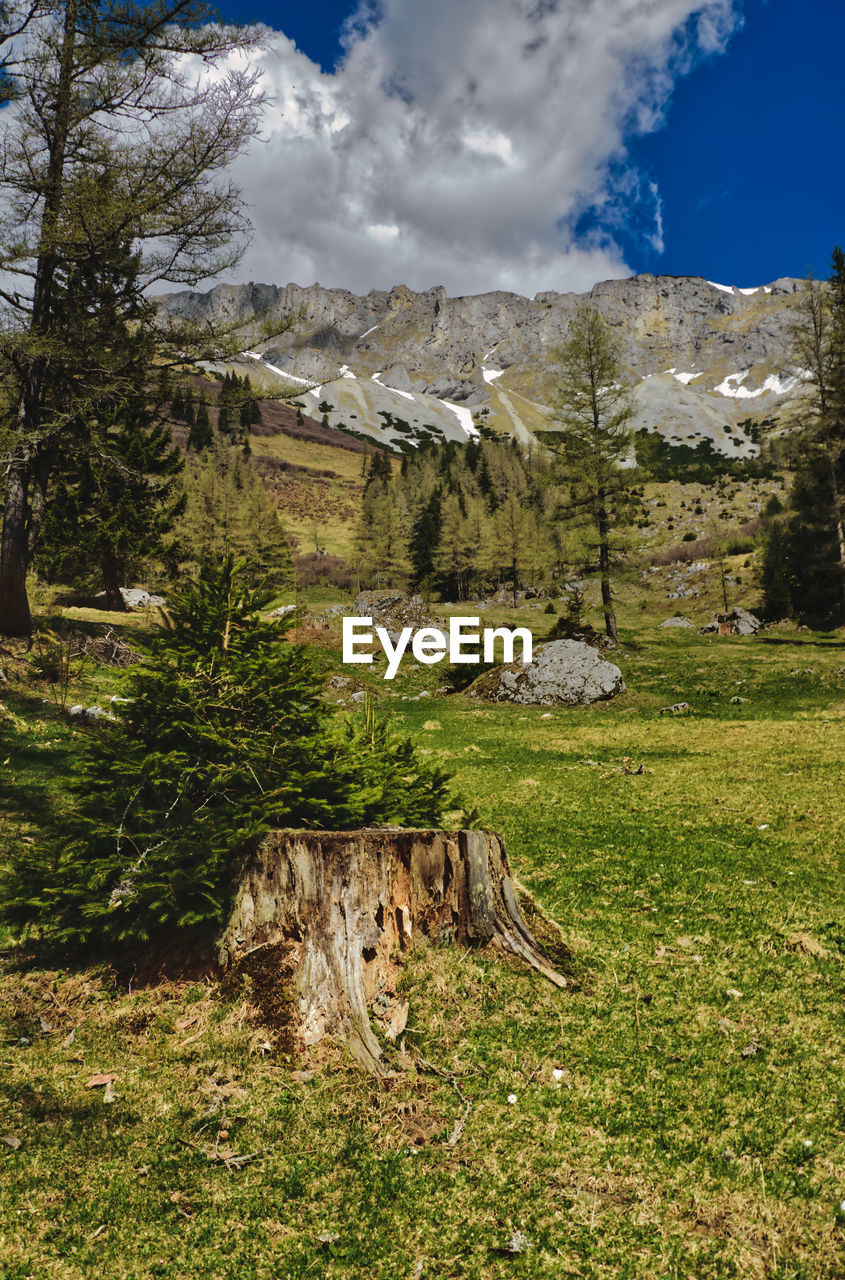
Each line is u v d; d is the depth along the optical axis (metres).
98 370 18.36
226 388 19.58
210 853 4.96
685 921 6.61
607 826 10.04
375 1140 3.75
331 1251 3.05
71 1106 3.93
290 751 5.38
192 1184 3.44
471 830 5.73
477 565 76.50
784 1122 3.86
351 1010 4.50
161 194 16.52
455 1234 3.17
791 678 25.22
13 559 17.73
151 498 32.09
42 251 16.06
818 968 5.61
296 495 135.75
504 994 5.01
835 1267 2.98
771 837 9.21
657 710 22.00
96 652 19.02
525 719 20.95
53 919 5.48
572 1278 2.94
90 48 15.84
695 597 50.38
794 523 40.94
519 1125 3.86
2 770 10.11
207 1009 4.66
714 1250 3.07
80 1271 2.94
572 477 36.25
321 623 34.25
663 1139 3.74
